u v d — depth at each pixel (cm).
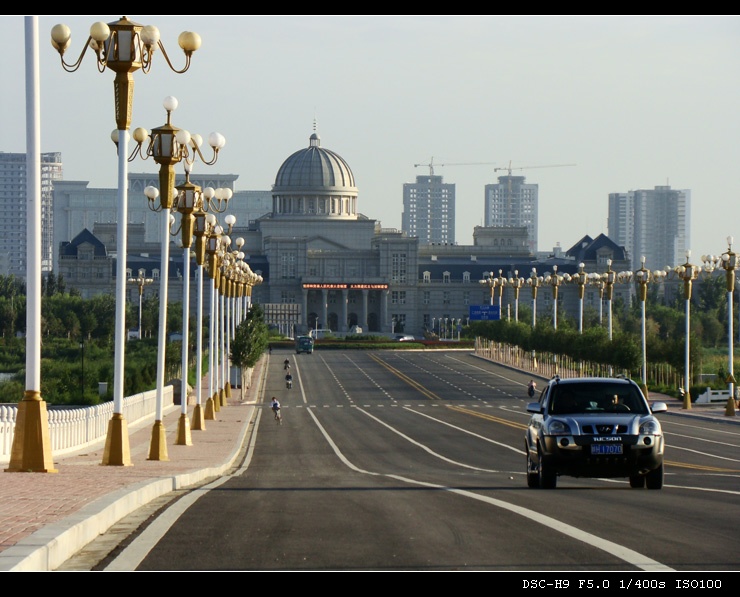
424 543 3806
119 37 7981
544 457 6469
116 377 8469
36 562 3120
